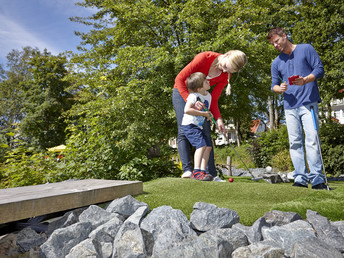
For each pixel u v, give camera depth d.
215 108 3.48
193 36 5.87
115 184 2.39
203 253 1.42
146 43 6.89
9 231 2.09
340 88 11.02
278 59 3.41
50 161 4.83
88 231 1.81
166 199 2.31
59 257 1.64
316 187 3.07
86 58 9.24
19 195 1.84
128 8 6.66
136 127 5.26
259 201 2.27
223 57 3.09
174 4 6.22
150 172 4.77
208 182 2.88
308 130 3.11
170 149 5.91
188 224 1.78
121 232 1.71
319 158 3.06
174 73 6.06
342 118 27.41
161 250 1.54
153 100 5.91
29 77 31.72
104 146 4.55
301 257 1.33
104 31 10.59
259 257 1.37
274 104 22.36
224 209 1.81
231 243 1.53
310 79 2.99
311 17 11.58
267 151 13.24
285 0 12.52
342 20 10.49
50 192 1.98
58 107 23.38
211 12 6.43
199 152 3.16
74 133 5.04
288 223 1.71
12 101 31.45
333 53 10.67
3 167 5.18
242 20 6.41
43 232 2.00
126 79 6.82
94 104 5.71
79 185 2.39
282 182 5.41
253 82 6.53
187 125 3.23
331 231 1.58
